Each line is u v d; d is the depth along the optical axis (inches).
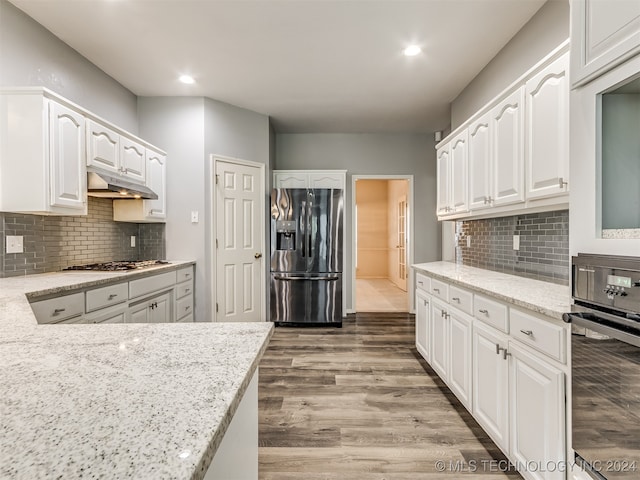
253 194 157.2
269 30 94.1
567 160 61.2
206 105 138.5
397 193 293.4
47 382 22.4
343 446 70.0
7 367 25.0
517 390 58.1
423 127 180.7
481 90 117.3
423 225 191.8
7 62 81.7
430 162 191.9
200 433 16.8
